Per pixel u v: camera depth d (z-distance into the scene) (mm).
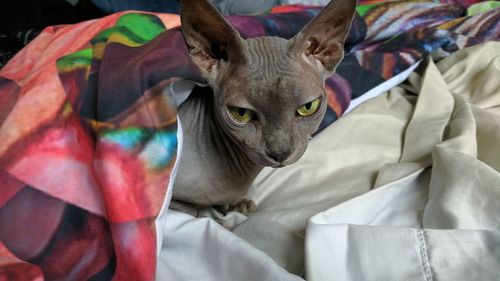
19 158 248
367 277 222
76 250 243
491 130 318
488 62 419
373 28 455
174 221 272
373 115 382
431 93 375
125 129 240
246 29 347
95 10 516
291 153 232
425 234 225
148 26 313
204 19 219
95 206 250
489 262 213
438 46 432
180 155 256
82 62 272
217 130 276
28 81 272
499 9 500
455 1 565
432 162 300
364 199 267
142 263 229
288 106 218
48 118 257
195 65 241
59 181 250
